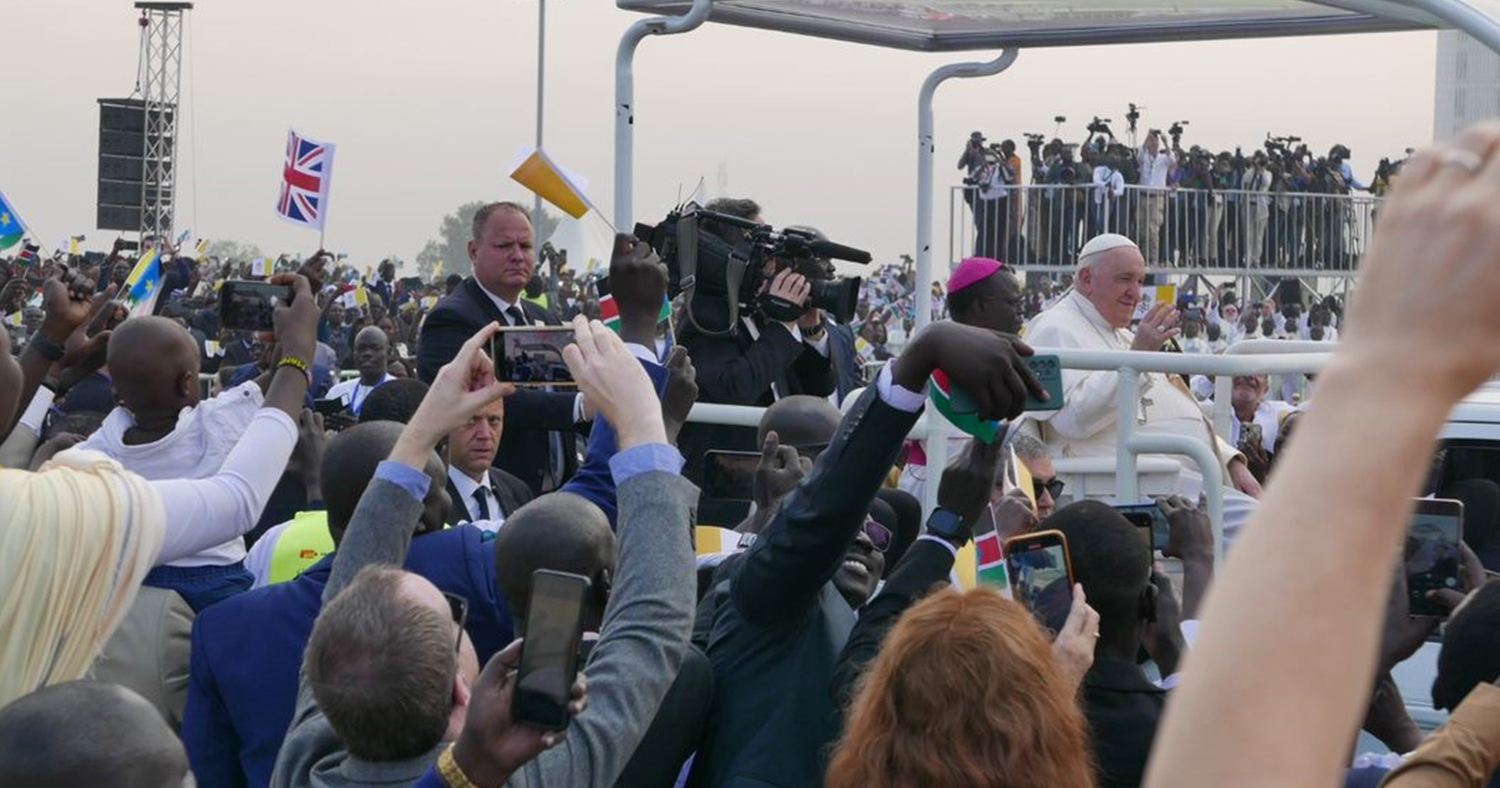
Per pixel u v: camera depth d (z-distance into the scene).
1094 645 3.05
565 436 6.02
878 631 3.00
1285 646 0.73
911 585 3.03
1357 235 19.45
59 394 5.38
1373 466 0.72
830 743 2.92
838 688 2.97
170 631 3.90
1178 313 6.32
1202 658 0.76
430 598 2.45
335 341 19.27
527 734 2.02
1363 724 3.42
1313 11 5.82
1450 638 2.93
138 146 31.78
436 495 3.71
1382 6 3.64
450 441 4.96
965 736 2.13
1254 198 18.89
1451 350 0.71
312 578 3.55
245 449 3.51
